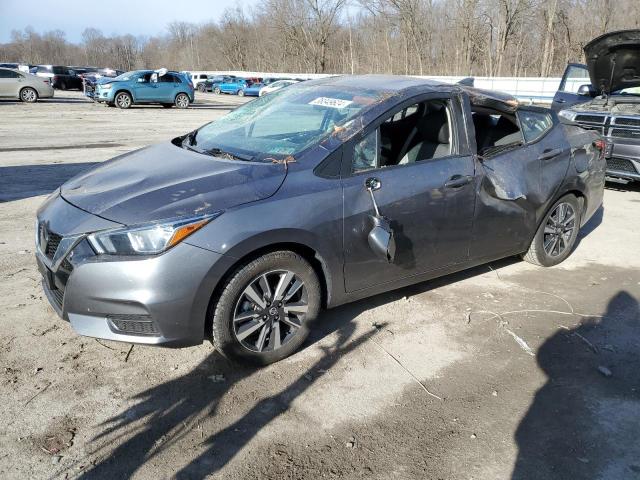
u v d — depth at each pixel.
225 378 3.22
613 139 7.67
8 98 24.42
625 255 5.56
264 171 3.30
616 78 8.45
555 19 38.00
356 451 2.68
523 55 41.03
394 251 3.45
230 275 3.06
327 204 3.32
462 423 2.91
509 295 4.49
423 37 45.47
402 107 3.79
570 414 3.01
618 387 3.28
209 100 32.62
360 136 3.55
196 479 2.47
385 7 45.66
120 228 2.90
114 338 2.97
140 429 2.77
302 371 3.32
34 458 2.54
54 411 2.86
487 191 4.15
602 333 3.92
